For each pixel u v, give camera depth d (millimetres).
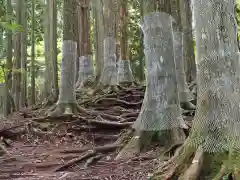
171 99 6500
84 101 12867
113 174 5328
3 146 7957
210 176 3775
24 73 17438
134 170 5359
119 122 9633
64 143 8875
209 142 3979
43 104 14961
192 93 11648
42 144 8945
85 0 17625
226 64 4062
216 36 4094
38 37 24250
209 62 4105
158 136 6387
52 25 16172
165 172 4246
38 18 23469
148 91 6680
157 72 6602
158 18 6699
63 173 5816
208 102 4090
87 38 17438
